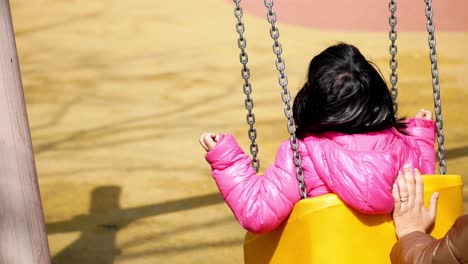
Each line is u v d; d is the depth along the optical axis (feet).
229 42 33.42
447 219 8.84
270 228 8.61
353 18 35.91
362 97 8.45
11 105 9.24
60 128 23.91
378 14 36.01
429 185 8.72
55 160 21.09
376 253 8.48
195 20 36.99
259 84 27.68
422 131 9.48
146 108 25.55
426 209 8.66
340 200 8.32
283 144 8.75
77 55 32.37
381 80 8.66
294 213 8.52
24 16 38.60
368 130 8.63
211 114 24.50
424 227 8.53
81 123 24.29
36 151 21.93
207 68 29.86
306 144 8.57
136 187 18.88
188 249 15.52
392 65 9.90
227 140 8.70
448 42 31.81
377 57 30.12
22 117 9.37
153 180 19.29
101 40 34.42
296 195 8.55
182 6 39.55
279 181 8.54
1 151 9.27
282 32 34.83
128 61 31.32
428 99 24.82
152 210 17.53
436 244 7.91
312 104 8.56
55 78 29.35
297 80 28.04
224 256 15.16
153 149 21.63
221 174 8.70
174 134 22.84
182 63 30.68
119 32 35.50
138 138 22.61
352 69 8.46
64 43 34.09
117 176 19.66
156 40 34.12
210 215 17.19
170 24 36.50
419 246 8.09
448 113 23.40
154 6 39.75
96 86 28.22
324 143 8.46
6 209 9.39
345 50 8.63
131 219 17.08
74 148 22.03
